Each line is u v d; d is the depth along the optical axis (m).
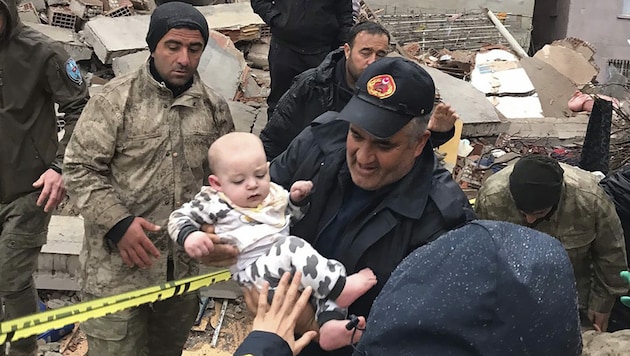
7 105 3.25
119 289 2.90
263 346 1.73
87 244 2.94
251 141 2.27
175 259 2.98
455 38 9.81
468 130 6.96
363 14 9.36
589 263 3.40
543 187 2.86
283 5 5.28
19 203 3.44
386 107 1.97
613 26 13.38
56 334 4.10
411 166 2.14
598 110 4.28
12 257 3.49
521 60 8.77
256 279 2.15
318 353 2.28
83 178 2.77
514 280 1.29
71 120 3.25
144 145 2.83
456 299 1.32
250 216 2.21
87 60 7.14
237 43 7.82
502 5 11.04
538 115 7.91
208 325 4.34
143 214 2.89
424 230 2.11
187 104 2.89
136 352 2.99
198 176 2.98
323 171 2.28
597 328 3.43
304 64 5.43
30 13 7.52
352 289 2.08
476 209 3.28
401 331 1.35
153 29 2.78
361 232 2.15
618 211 3.35
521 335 1.26
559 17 13.88
